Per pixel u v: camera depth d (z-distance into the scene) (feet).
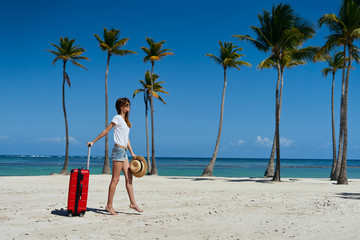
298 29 68.54
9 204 24.67
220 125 97.50
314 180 78.38
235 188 46.44
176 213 21.24
